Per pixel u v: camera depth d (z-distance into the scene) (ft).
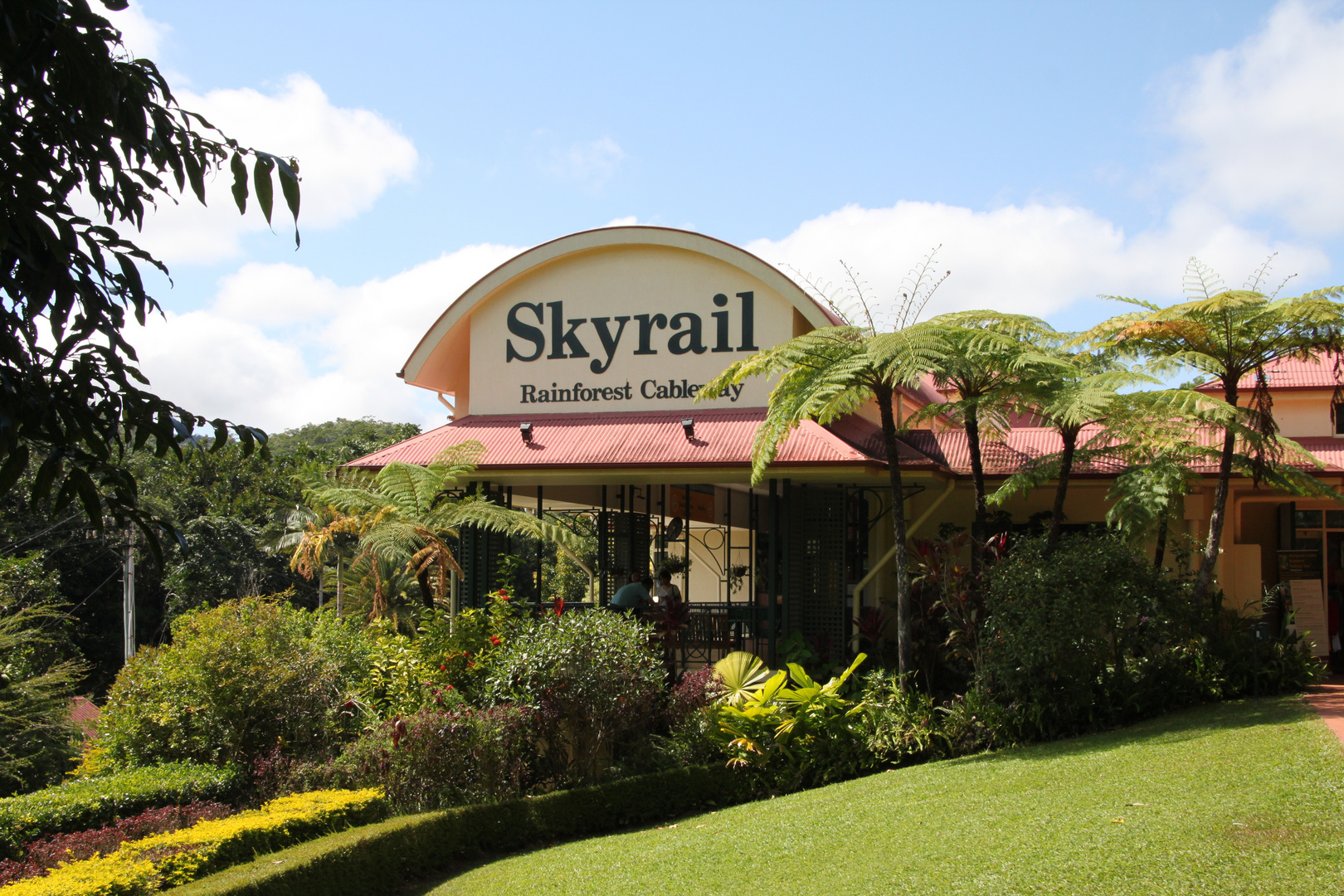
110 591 120.37
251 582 124.67
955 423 49.42
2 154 8.63
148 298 9.78
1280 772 24.54
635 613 46.83
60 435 9.16
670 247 54.65
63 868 23.67
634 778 35.19
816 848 25.20
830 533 51.21
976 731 37.42
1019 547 40.16
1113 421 41.73
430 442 54.85
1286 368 58.65
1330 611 57.72
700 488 69.26
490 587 53.42
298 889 24.31
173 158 9.71
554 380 56.03
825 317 50.96
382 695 39.45
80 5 8.78
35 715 41.47
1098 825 22.31
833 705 38.88
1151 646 39.50
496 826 31.96
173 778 32.30
